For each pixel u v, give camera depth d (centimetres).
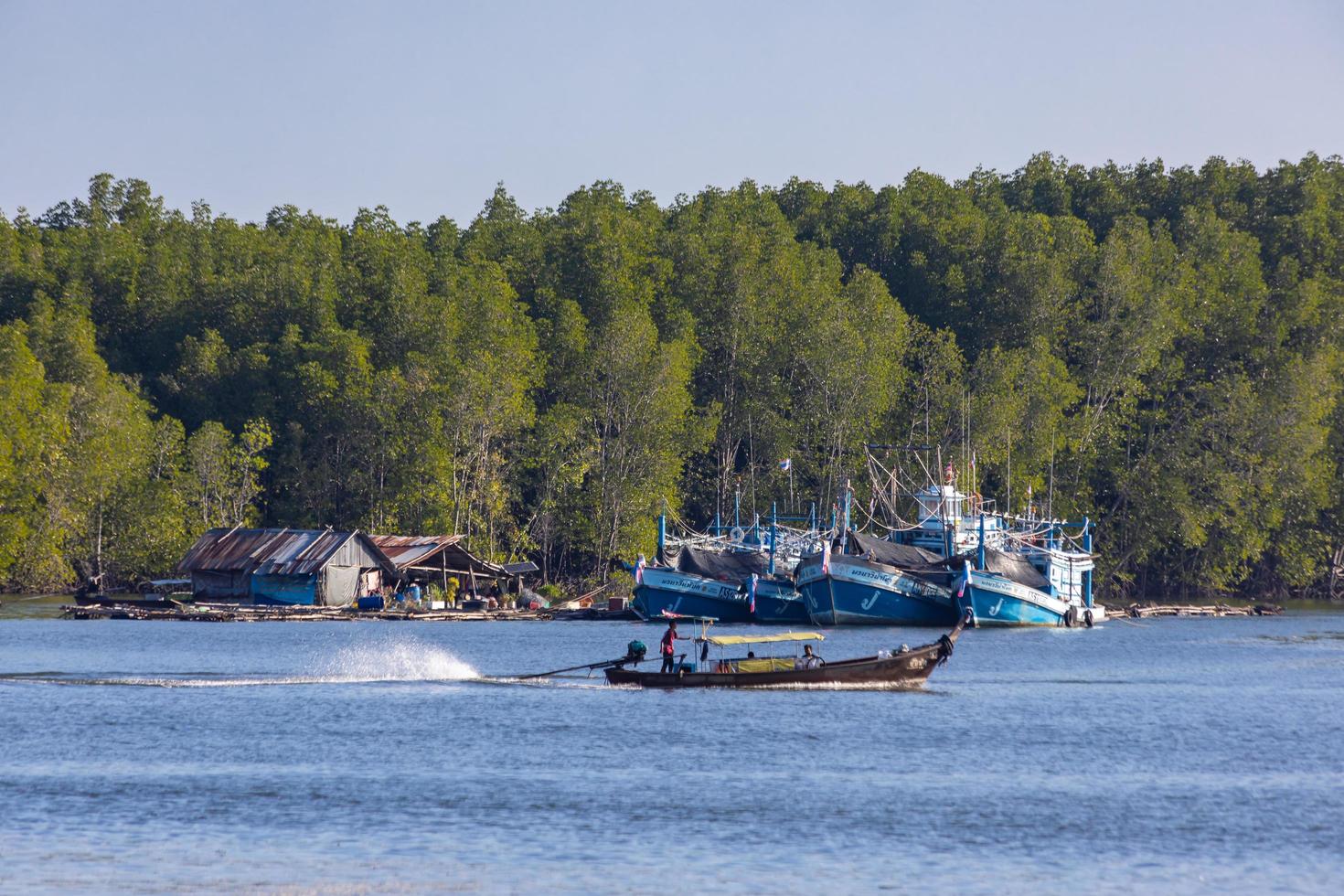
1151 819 18900
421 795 19962
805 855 17225
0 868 16512
